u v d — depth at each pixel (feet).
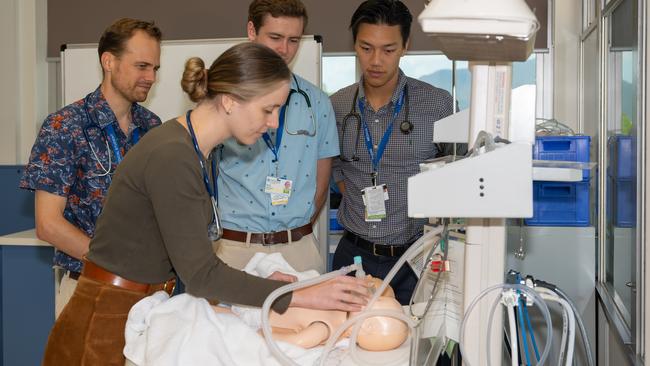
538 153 8.09
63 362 5.34
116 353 5.23
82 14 13.51
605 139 9.34
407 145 8.93
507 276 4.60
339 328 4.42
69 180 7.47
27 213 12.79
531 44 3.67
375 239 8.93
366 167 9.08
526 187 3.56
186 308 4.75
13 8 13.61
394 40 8.33
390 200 8.95
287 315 4.90
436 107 8.97
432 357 4.30
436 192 3.61
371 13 8.25
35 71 13.75
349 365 4.47
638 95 6.37
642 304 6.19
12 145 13.82
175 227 4.67
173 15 13.21
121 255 5.19
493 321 4.24
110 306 5.20
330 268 12.75
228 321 4.72
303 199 8.05
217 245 7.70
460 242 4.52
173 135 4.86
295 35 7.97
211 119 4.97
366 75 8.73
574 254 8.41
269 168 7.84
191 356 4.43
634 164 6.88
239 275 4.78
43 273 10.71
